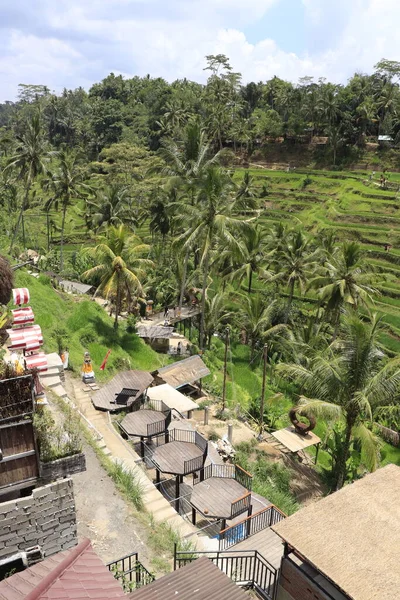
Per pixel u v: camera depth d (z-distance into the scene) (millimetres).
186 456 21344
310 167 106312
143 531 15500
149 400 27609
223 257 55656
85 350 31953
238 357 46875
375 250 71812
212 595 11680
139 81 155000
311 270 51375
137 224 70562
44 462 12359
